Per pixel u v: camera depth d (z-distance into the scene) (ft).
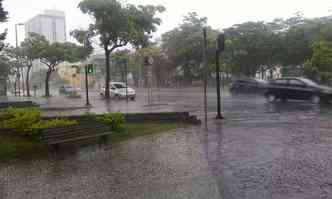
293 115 51.52
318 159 24.94
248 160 25.18
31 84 324.60
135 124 44.50
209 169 23.08
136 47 114.93
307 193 18.03
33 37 151.12
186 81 213.87
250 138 33.88
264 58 164.45
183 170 23.06
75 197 18.43
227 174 21.81
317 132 36.32
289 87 74.28
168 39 201.87
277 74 193.06
